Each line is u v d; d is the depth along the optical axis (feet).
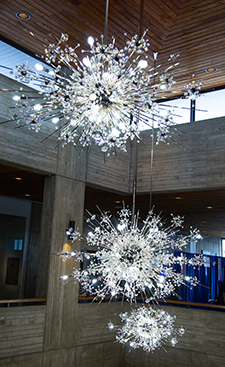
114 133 9.83
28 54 22.47
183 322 23.99
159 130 10.36
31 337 20.20
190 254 37.24
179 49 21.31
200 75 24.56
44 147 22.18
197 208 33.76
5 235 34.27
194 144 25.91
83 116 9.77
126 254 10.12
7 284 33.91
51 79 9.37
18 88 21.06
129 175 28.12
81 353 22.89
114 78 9.04
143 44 9.09
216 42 20.42
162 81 9.45
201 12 18.22
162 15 18.57
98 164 25.67
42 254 22.16
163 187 26.58
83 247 38.99
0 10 18.56
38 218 36.78
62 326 21.85
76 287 22.88
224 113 26.04
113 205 34.86
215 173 24.73
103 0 17.44
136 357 25.46
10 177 25.35
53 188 22.70
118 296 26.40
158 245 10.68
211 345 22.79
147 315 11.52
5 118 20.22
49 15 18.80
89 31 19.98
